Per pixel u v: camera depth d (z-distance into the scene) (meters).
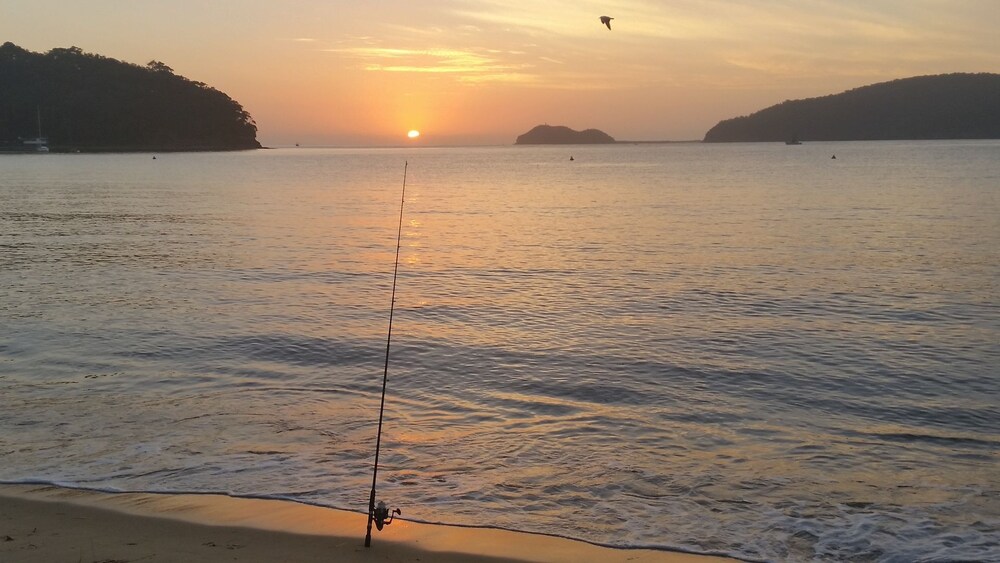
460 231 27.67
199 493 6.81
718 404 9.56
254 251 22.56
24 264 20.08
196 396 9.69
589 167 94.12
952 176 56.28
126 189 50.91
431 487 7.05
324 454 7.79
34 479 7.04
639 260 20.69
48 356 11.48
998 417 9.16
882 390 10.13
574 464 7.62
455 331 13.16
